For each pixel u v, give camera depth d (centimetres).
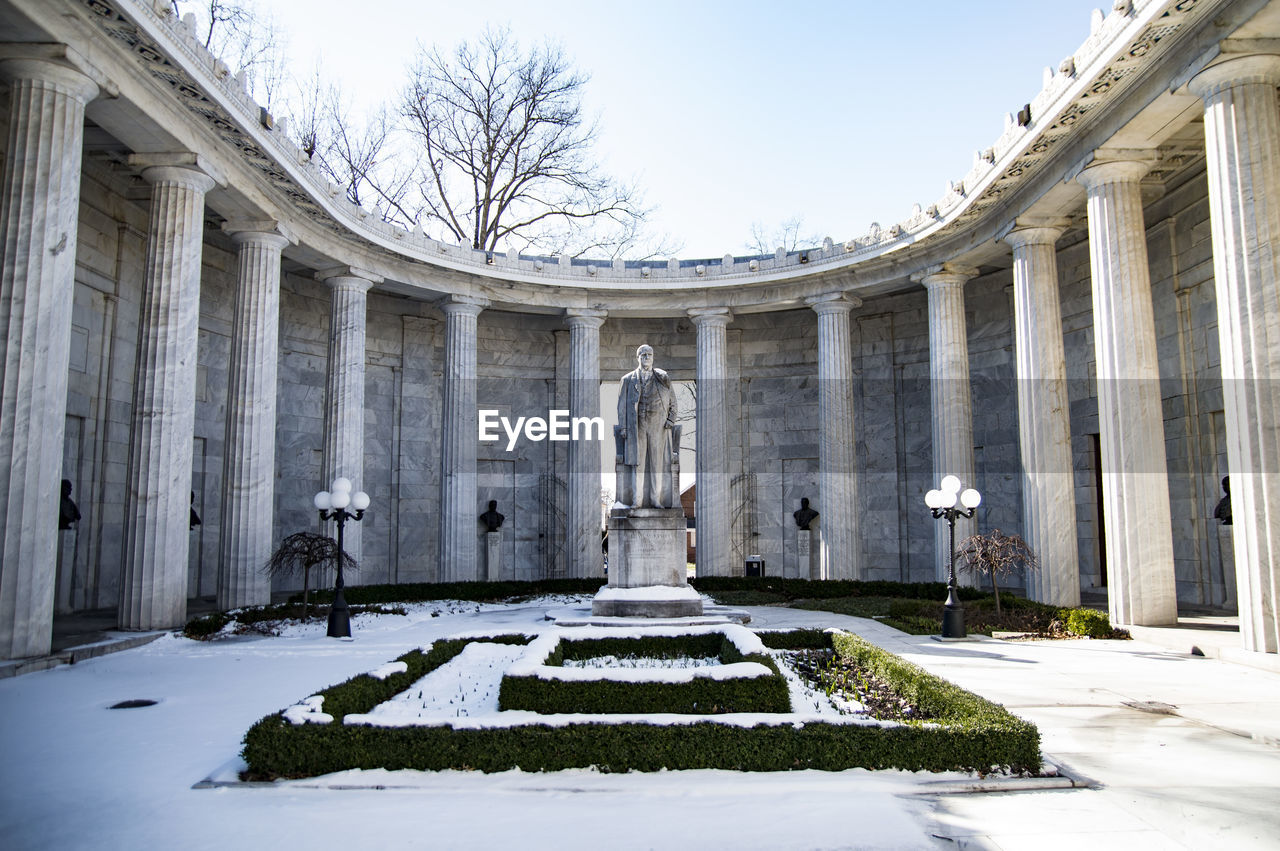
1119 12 1577
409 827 696
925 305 3347
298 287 3117
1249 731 990
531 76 4150
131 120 1759
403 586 2653
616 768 834
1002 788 784
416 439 3412
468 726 862
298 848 654
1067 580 2164
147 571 1823
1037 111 1928
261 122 2000
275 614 2009
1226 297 1475
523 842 663
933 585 2619
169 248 1902
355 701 1002
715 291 3173
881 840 664
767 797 767
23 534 1428
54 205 1504
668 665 1375
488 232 4225
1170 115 1719
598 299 3195
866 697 1157
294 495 3053
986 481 3141
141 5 1523
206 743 952
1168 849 650
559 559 3572
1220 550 2167
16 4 1384
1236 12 1422
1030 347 2266
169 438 1870
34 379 1462
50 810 739
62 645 1573
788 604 2625
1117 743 943
